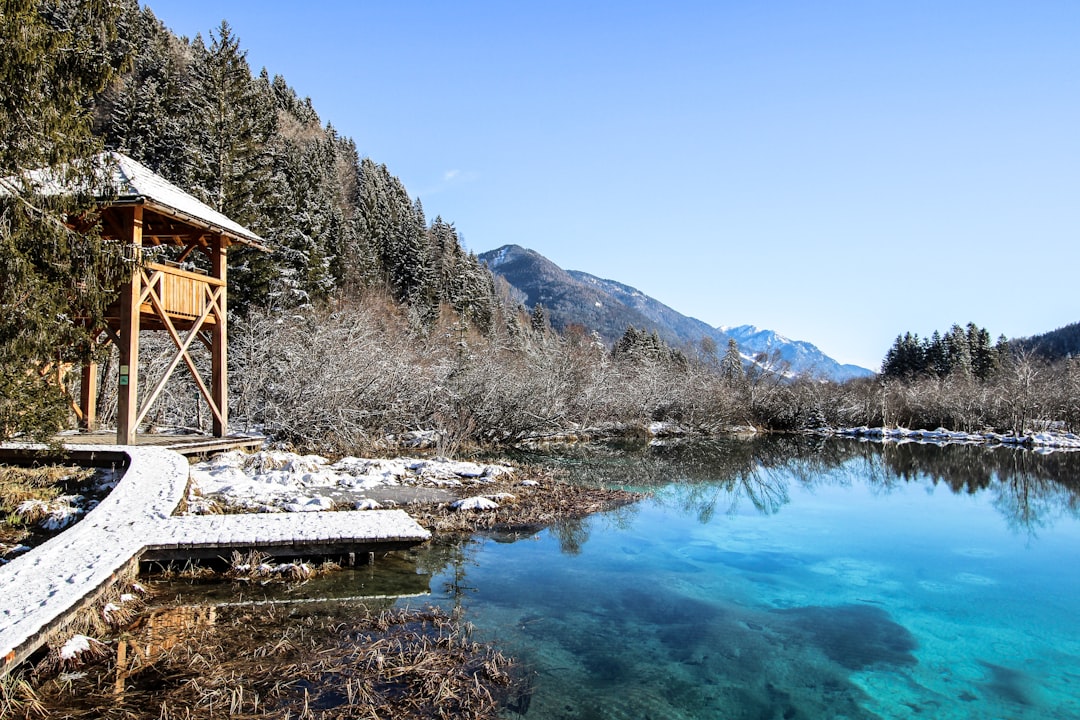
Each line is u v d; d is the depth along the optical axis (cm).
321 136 7094
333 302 3123
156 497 927
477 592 824
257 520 905
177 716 474
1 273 784
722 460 2481
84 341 982
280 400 1962
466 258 6519
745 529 1298
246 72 3141
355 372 2080
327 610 718
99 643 574
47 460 1138
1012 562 1109
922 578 995
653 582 907
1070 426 4134
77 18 934
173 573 792
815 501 1703
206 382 2073
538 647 658
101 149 965
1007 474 2388
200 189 2484
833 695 593
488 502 1262
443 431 2177
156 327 1536
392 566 880
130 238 1194
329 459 1753
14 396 791
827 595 893
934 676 643
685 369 4372
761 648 696
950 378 5375
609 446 2738
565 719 516
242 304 2430
